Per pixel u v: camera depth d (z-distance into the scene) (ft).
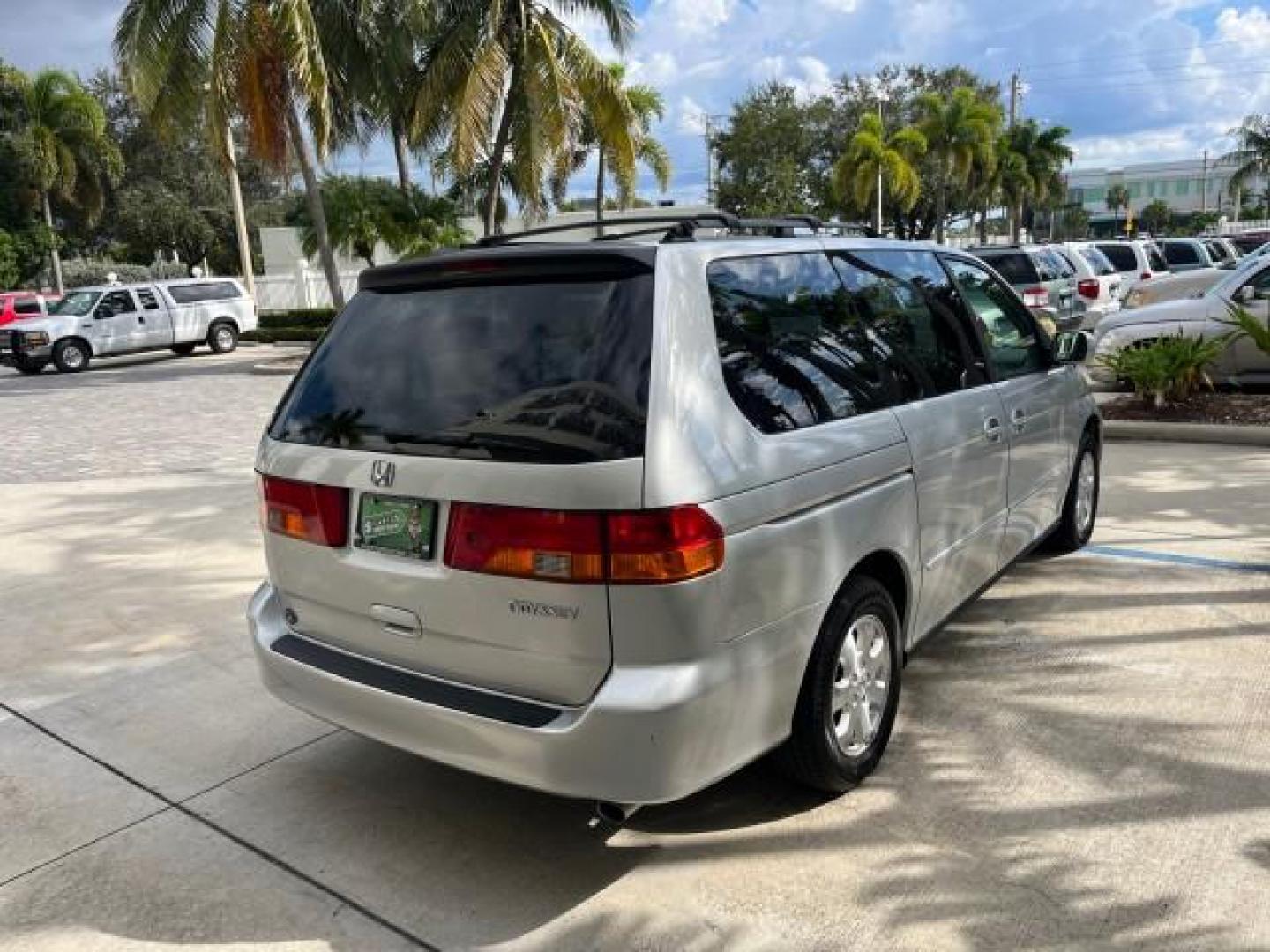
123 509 27.35
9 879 10.69
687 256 9.92
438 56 61.87
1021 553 16.17
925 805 11.15
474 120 58.03
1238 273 35.99
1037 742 12.34
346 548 10.41
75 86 115.96
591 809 11.55
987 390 14.34
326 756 13.12
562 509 8.78
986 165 144.56
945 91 177.06
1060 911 9.32
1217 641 14.89
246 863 10.79
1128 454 27.55
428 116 63.67
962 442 13.12
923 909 9.45
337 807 11.86
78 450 37.86
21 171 121.29
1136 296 44.65
